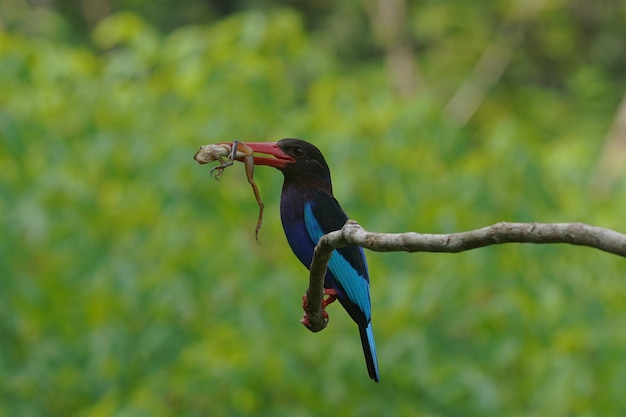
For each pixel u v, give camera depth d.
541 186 12.82
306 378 11.21
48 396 12.05
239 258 11.70
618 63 41.75
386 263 12.42
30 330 11.95
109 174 12.69
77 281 11.92
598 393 11.26
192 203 11.92
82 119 13.16
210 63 13.55
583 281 12.46
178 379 10.91
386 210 12.50
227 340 11.04
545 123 37.66
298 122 13.14
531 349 11.99
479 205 12.41
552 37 40.28
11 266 11.53
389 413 11.54
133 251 12.01
